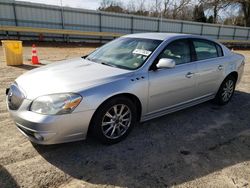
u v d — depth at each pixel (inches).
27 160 113.2
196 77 165.2
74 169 108.2
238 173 110.6
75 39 796.0
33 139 112.2
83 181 100.8
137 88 130.6
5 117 157.8
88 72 131.3
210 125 161.2
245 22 1577.3
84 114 112.7
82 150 123.4
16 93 119.0
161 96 145.5
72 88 113.4
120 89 123.2
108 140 127.3
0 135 134.2
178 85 153.3
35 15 745.6
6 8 700.7
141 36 168.1
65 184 98.7
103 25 866.8
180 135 144.9
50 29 718.5
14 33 697.6
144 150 126.1
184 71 155.7
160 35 165.5
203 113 182.1
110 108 122.9
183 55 160.7
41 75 130.0
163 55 147.5
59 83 117.4
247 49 1063.0
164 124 158.9
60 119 107.3
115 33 835.4
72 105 109.1
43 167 108.7
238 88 262.1
